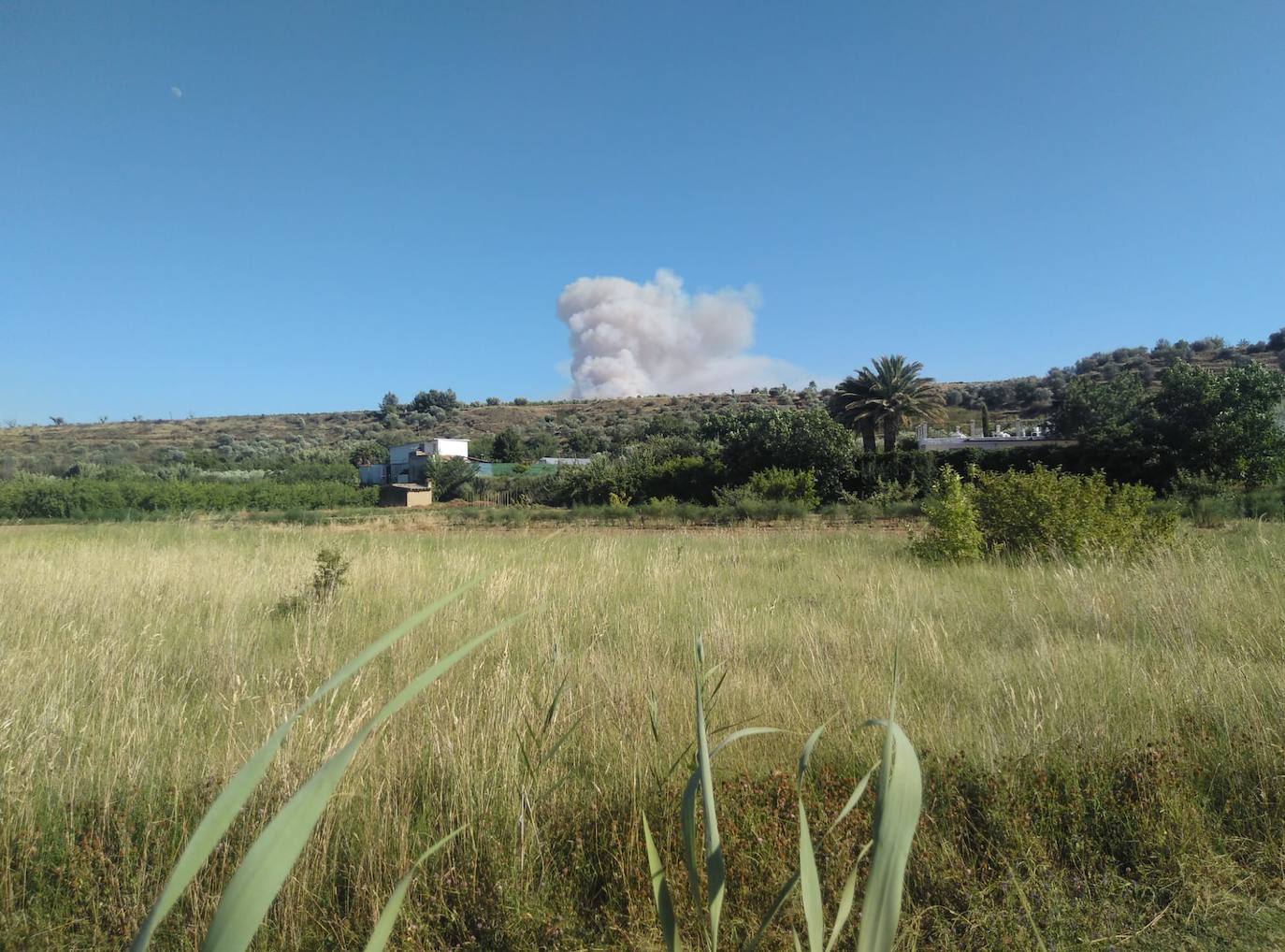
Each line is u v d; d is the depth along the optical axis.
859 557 11.84
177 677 5.19
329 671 4.96
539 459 75.25
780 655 5.48
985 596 7.69
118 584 8.39
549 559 10.24
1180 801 2.96
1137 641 5.36
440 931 2.43
